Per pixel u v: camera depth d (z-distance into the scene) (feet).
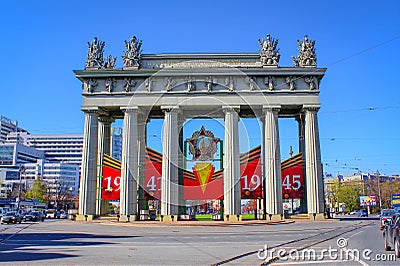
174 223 148.25
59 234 102.58
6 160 596.29
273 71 176.24
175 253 58.85
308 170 173.58
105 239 86.33
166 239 86.53
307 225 143.84
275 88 176.45
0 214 227.20
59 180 545.03
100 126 195.93
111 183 178.09
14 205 331.57
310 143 173.58
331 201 431.02
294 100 175.73
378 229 119.24
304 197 183.21
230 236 96.02
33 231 114.73
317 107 174.91
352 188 415.03
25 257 53.16
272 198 169.68
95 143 178.91
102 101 178.60
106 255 55.83
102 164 188.65
